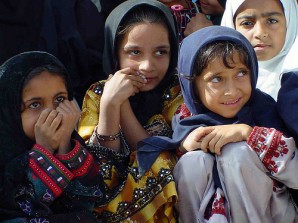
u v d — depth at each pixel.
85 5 2.78
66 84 1.98
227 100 1.96
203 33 2.02
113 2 2.88
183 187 1.94
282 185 1.95
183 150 2.02
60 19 2.70
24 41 2.62
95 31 2.75
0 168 1.86
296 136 1.94
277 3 2.31
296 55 2.26
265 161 1.89
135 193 1.98
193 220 1.94
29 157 1.83
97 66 2.73
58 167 1.82
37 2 2.66
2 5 2.62
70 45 2.65
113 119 2.09
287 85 2.02
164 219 1.99
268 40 2.31
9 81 1.87
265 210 1.90
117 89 2.11
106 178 2.02
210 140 1.93
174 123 2.17
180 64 2.08
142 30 2.21
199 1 2.95
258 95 2.09
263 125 2.02
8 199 1.80
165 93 2.33
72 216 1.83
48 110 1.88
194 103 2.05
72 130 1.93
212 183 1.94
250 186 1.89
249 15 2.32
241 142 1.92
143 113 2.28
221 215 1.88
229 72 1.95
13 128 1.89
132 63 2.23
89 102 2.27
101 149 2.05
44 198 1.80
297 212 1.98
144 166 1.98
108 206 1.98
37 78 1.89
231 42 1.95
